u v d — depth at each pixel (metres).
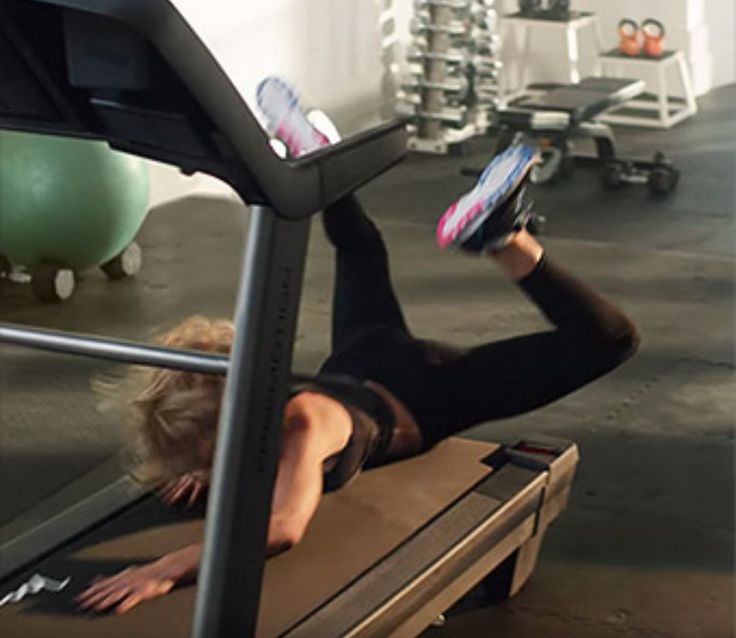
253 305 1.70
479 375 2.68
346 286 2.87
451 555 2.35
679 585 2.85
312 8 6.38
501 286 4.74
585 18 7.42
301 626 2.11
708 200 5.86
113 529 2.44
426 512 2.48
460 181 6.12
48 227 4.42
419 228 5.39
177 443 2.36
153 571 2.23
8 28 1.50
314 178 1.69
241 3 5.93
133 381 2.44
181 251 5.12
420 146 6.66
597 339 2.68
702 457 3.45
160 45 1.40
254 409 1.73
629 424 3.64
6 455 3.38
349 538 2.38
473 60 6.76
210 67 1.46
